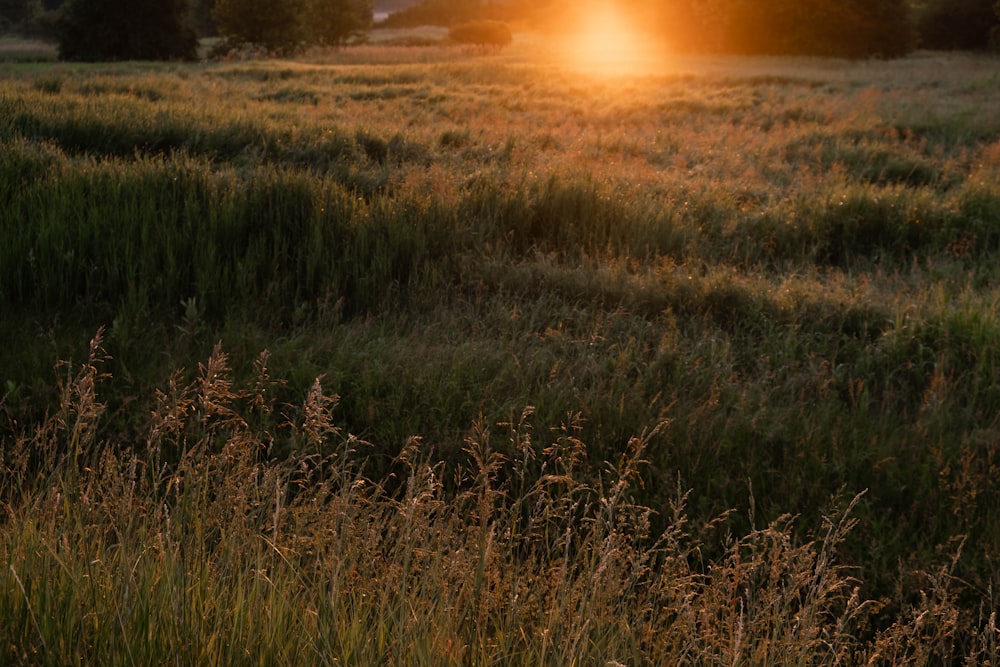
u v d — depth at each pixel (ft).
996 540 11.76
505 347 17.67
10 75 84.17
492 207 26.68
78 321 17.85
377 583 8.23
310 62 138.41
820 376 17.43
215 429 13.46
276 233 21.80
